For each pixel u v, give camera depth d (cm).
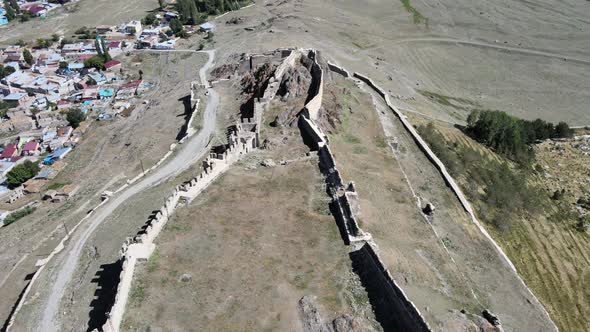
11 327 5228
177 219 5550
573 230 8088
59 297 5594
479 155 9400
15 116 12275
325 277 4812
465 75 14650
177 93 12594
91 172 9500
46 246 7019
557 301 6397
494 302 5625
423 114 11306
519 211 8075
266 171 6494
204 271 4841
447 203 7062
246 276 4797
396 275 5109
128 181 8006
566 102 13362
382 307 4528
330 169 6378
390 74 14100
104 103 13038
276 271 4862
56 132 11394
